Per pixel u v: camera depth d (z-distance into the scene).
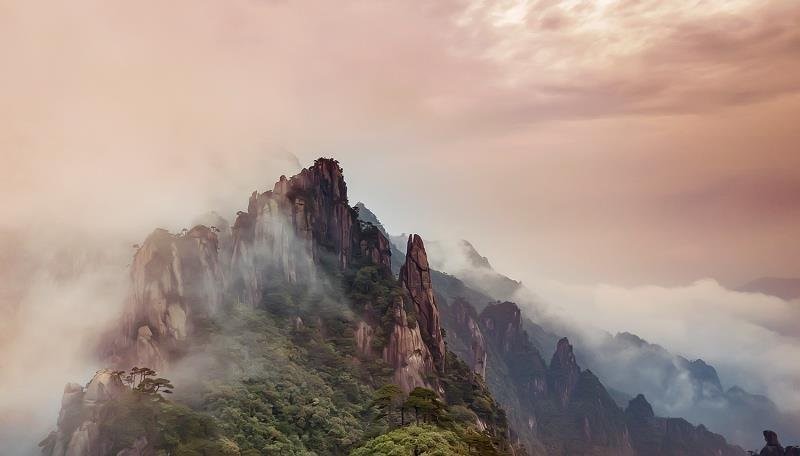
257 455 134.00
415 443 127.56
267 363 169.00
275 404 157.00
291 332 189.38
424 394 150.12
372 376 187.50
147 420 126.75
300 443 148.62
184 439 128.50
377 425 162.00
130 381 139.38
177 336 162.12
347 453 152.50
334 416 161.75
